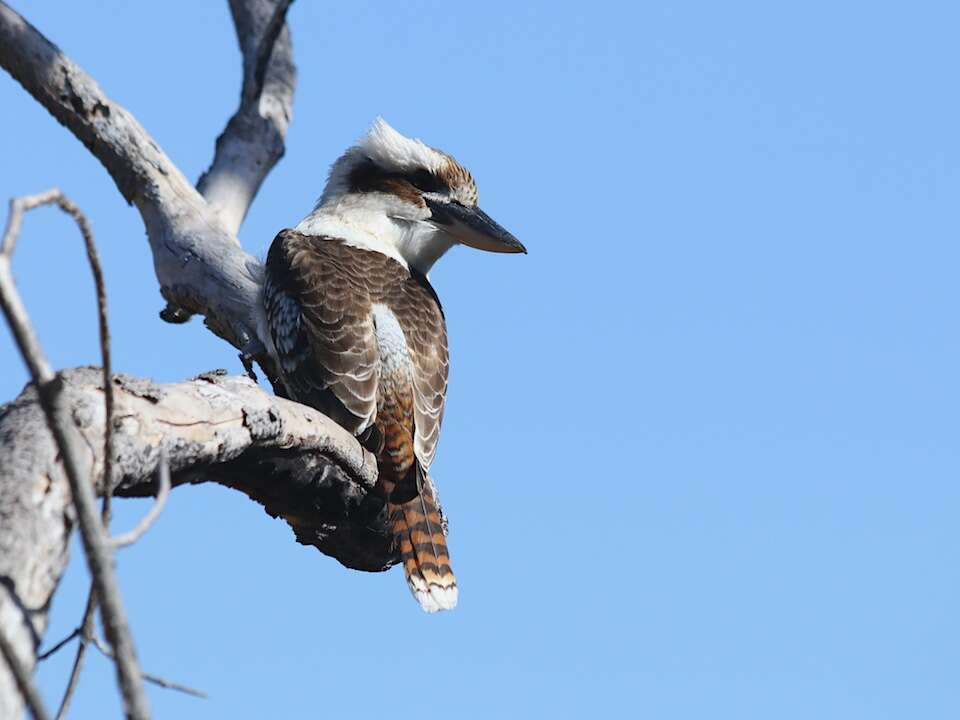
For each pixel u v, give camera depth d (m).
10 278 4.68
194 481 7.93
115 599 4.62
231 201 13.16
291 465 8.80
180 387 7.11
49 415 4.74
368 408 10.77
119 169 12.16
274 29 13.34
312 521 9.80
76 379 6.41
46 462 5.70
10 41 11.63
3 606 5.16
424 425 10.95
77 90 11.83
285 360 11.30
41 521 5.54
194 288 12.00
